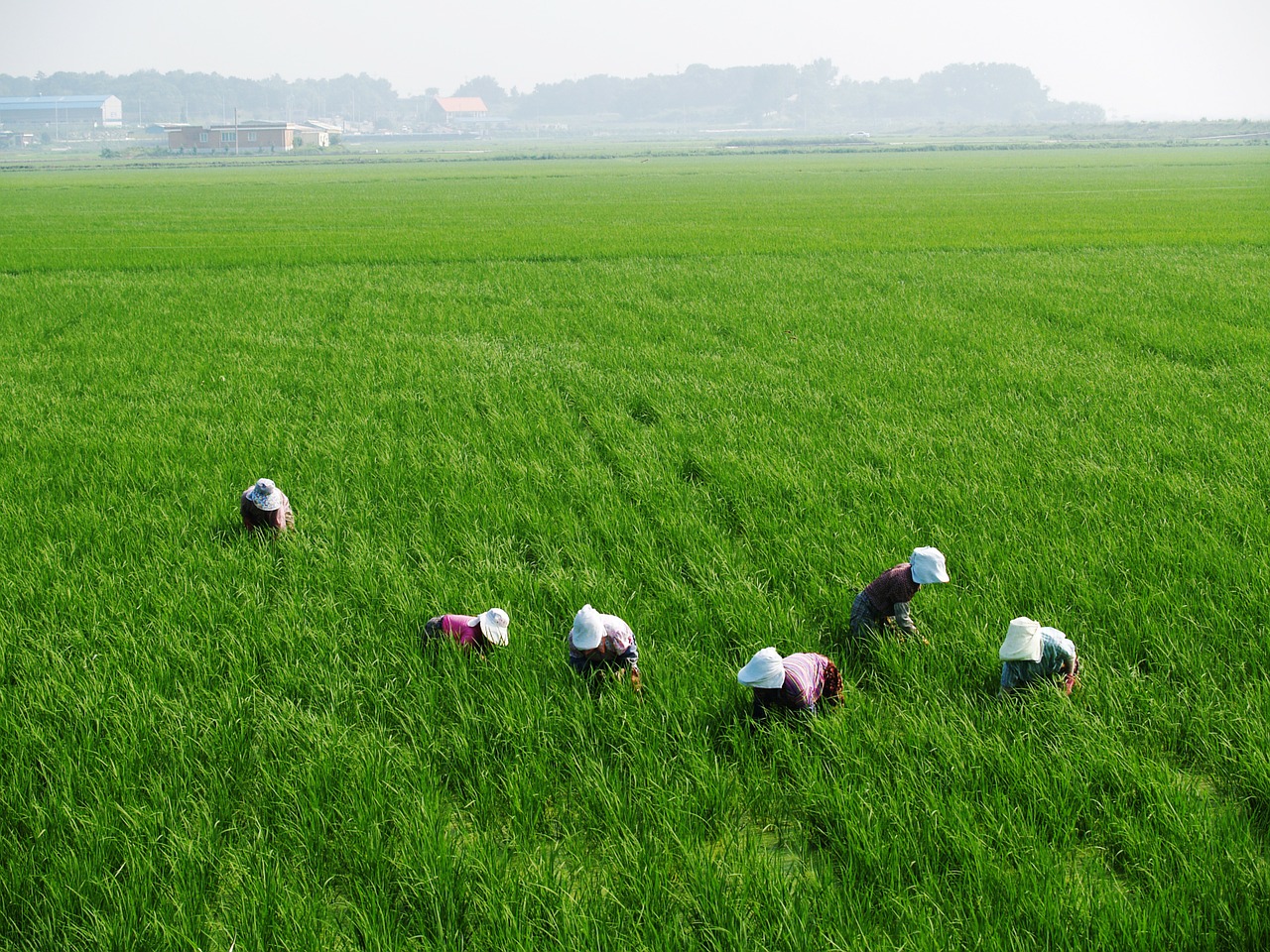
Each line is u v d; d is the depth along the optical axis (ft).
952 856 15.14
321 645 21.45
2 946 13.98
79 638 21.88
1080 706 18.44
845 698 19.15
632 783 16.98
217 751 17.85
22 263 98.48
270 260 100.68
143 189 242.78
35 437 37.93
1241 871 14.21
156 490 32.71
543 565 26.16
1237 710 17.97
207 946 13.99
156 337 59.93
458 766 17.75
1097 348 52.47
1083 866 14.83
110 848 15.66
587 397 43.29
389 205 182.29
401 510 30.01
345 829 15.85
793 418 39.22
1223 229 115.24
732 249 104.58
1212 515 27.53
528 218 150.51
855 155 426.51
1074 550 25.11
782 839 16.19
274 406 43.06
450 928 13.94
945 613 22.16
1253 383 43.47
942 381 45.27
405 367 50.52
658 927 13.92
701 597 23.50
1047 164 316.81
